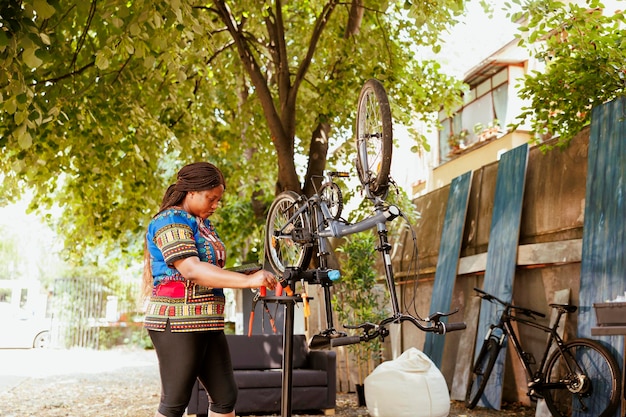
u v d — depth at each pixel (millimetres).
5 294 21297
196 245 2867
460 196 8539
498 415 6492
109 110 7117
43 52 4344
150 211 9328
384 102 2910
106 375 11336
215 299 2904
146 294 3074
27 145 5172
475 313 7594
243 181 11781
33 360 14789
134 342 19766
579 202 6457
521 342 7215
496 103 11867
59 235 12031
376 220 2758
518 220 7098
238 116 10375
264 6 8039
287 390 2959
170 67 6062
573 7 6430
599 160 6008
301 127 10500
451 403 7348
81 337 19641
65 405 7668
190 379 2838
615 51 5910
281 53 8695
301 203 3607
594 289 5754
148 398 8328
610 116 5965
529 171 7324
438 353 8016
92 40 7184
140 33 5598
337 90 8664
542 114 6637
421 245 9688
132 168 8383
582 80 6121
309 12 10211
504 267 7148
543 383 5906
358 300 7969
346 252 8266
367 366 8406
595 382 5543
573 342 5746
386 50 9125
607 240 5723
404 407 5895
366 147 3125
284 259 4109
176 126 8945
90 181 8445
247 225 12672
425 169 14531
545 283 6898
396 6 8961
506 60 11289
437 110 10445
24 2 4324
